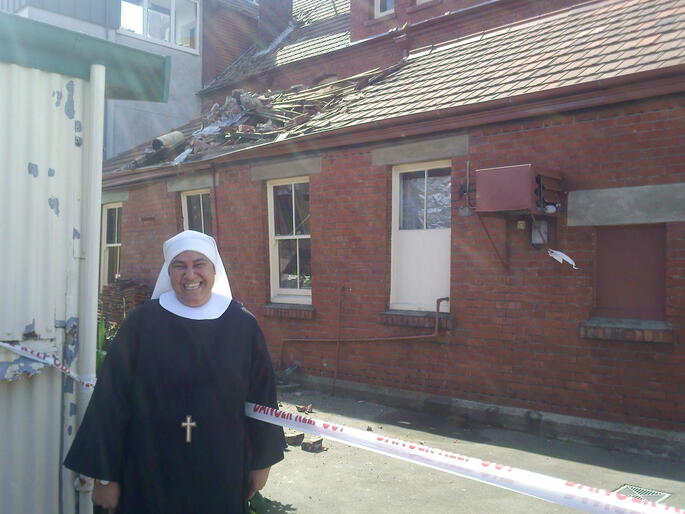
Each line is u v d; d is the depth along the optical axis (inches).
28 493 126.6
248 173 379.9
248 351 110.0
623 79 226.1
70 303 133.1
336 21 659.4
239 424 107.1
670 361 222.1
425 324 286.7
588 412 240.1
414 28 501.4
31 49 127.5
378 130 301.7
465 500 186.5
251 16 749.9
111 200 514.0
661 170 225.8
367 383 313.4
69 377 131.6
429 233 297.9
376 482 201.6
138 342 105.7
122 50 139.0
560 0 423.5
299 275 361.7
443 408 279.7
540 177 235.8
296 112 434.0
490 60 326.6
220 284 117.4
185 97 713.6
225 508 102.3
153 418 102.6
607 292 240.2
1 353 122.0
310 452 231.9
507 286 262.5
